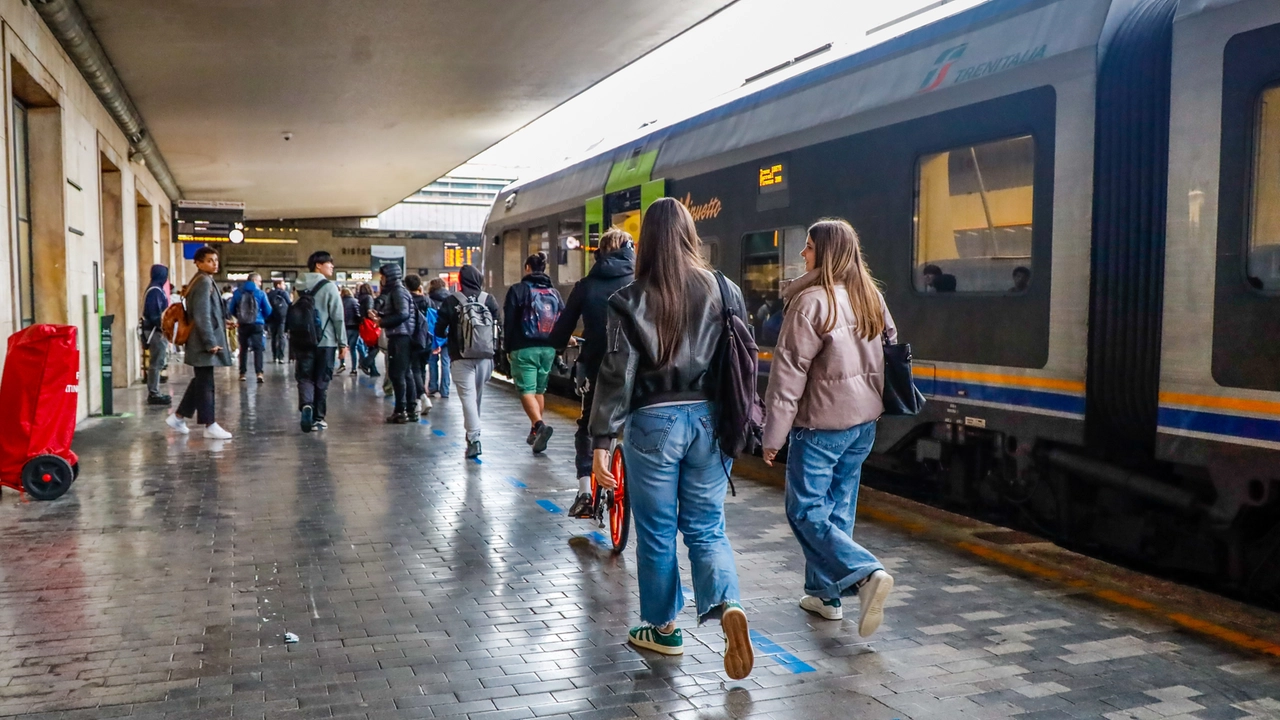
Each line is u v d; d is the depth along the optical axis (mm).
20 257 10258
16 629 4223
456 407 12578
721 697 3543
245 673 3746
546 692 3584
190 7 11352
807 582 4371
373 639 4133
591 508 5910
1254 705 3475
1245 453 4414
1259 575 4594
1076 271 5320
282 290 20828
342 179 27359
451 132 19969
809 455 4129
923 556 5449
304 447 9211
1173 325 4719
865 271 4141
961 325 6148
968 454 6293
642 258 3752
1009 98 5773
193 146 21031
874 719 3363
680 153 10008
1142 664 3861
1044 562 5336
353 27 12414
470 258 49969
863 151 7035
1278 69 4301
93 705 3439
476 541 5781
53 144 10625
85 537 5801
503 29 12664
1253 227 4398
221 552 5492
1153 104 4910
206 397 9609
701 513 3824
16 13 8750
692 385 3760
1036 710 3430
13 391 6766
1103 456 5254
